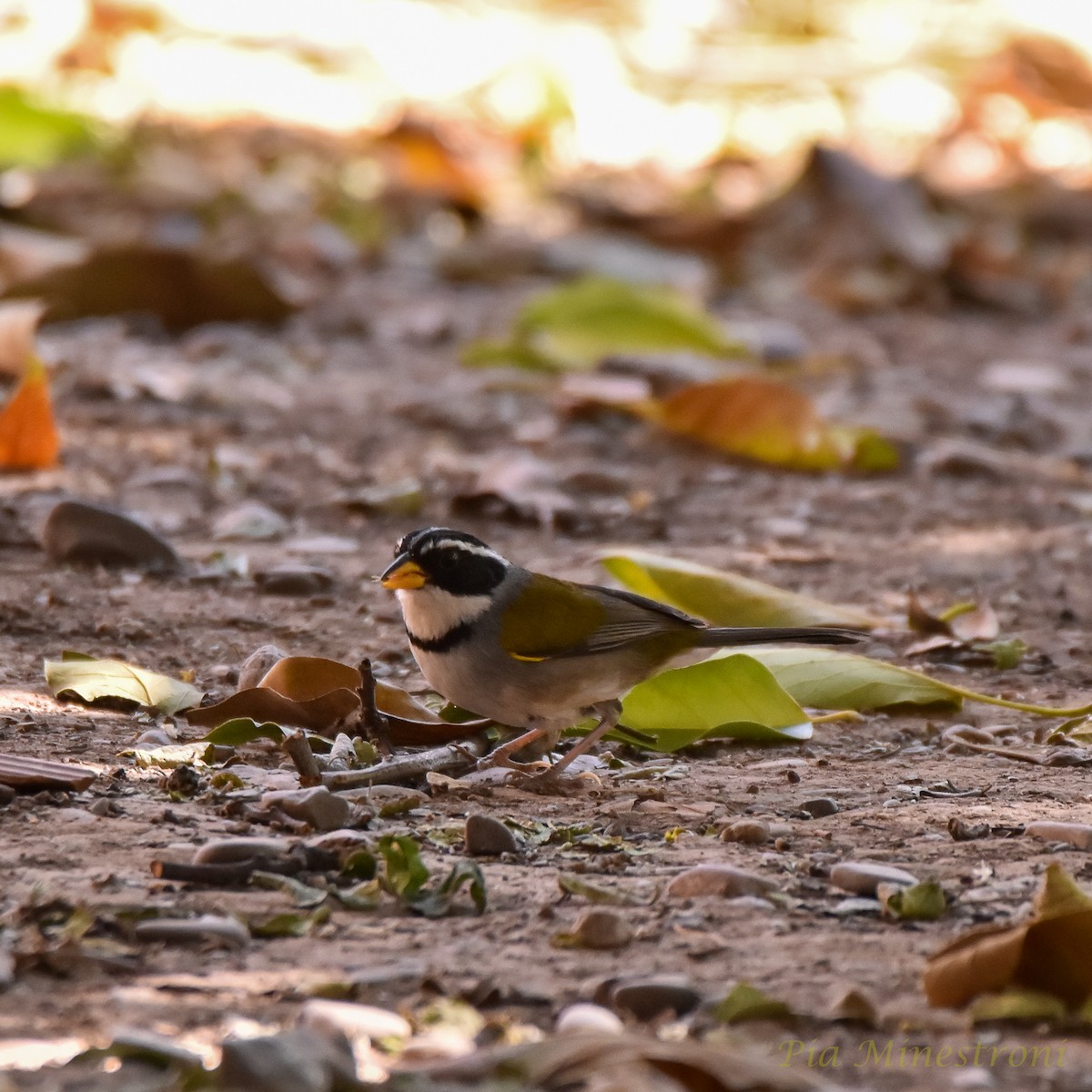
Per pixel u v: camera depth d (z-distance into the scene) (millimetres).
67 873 6324
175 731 8375
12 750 7863
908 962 5742
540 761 8469
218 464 14148
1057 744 8766
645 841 7074
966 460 15625
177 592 11086
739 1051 4773
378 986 5449
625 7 40281
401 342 20812
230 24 37781
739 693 8422
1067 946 5285
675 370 18219
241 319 20375
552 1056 4668
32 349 16703
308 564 12039
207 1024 5117
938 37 38375
